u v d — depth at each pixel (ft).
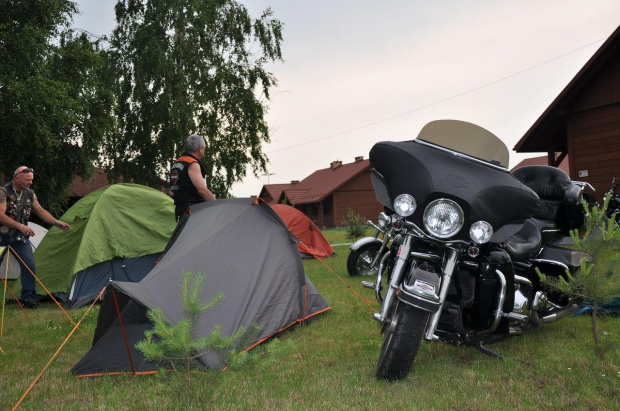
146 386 11.87
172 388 10.11
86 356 13.25
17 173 22.63
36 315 21.45
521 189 11.86
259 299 15.46
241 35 84.02
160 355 9.46
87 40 76.28
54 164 63.72
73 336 17.49
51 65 62.95
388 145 12.57
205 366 11.56
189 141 20.65
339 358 13.69
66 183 65.21
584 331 15.76
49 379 12.77
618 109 43.60
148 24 78.64
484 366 12.65
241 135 84.79
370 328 16.88
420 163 11.94
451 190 11.30
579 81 45.09
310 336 16.06
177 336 9.34
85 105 63.72
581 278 13.24
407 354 11.19
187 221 17.78
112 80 77.10
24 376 13.11
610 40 41.68
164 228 25.26
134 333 13.35
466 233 11.37
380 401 10.48
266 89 86.53
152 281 14.51
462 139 12.59
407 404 10.30
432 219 11.23
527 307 12.96
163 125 76.43
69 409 10.73
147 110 77.20
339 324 17.58
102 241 24.40
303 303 17.43
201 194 20.13
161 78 77.25
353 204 146.10
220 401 10.76
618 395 10.64
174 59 78.48
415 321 11.15
